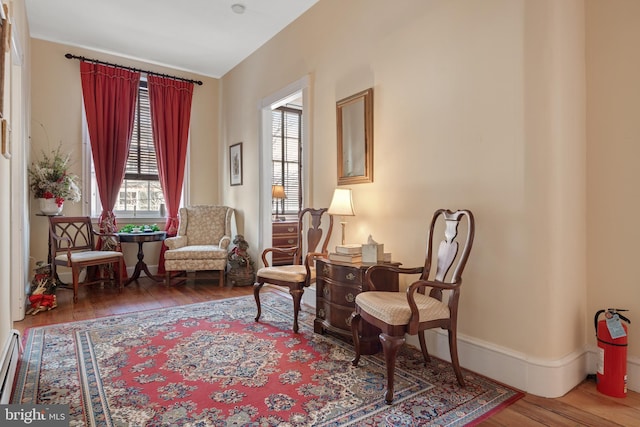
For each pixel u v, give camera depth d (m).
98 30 4.34
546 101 1.99
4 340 2.16
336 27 3.51
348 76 3.37
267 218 4.75
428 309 2.02
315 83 3.79
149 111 5.40
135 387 2.05
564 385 2.01
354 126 3.25
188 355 2.49
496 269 2.22
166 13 3.97
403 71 2.83
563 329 2.04
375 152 3.07
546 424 1.72
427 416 1.79
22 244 3.33
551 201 1.99
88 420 1.73
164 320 3.25
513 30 2.14
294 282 2.99
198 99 5.73
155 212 5.45
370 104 3.09
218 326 3.10
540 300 2.02
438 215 2.43
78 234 4.81
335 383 2.11
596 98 2.13
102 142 4.79
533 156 2.04
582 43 2.15
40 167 4.32
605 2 2.09
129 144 5.05
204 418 1.75
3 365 1.97
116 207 5.15
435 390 2.04
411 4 2.77
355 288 2.60
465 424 1.72
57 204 4.25
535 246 2.03
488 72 2.26
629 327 2.04
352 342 2.72
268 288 4.56
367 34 3.16
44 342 2.71
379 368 2.31
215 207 5.34
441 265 2.30
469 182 2.37
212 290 4.45
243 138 5.19
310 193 3.85
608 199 2.10
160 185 5.42
